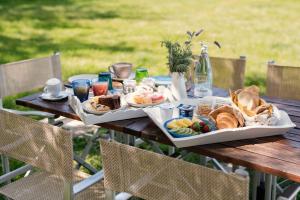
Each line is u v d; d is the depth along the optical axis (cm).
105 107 206
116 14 961
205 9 1013
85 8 1030
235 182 128
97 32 789
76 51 653
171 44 224
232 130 173
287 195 166
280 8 994
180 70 222
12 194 203
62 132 163
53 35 762
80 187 168
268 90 267
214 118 193
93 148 341
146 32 788
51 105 224
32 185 212
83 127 278
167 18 915
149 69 558
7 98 448
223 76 284
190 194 140
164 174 143
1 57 611
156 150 287
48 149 173
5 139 188
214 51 648
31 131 175
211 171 132
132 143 258
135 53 642
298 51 638
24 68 284
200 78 236
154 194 149
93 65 580
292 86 259
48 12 974
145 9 1023
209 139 174
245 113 192
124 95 233
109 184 159
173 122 189
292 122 198
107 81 244
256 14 936
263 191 224
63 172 171
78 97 226
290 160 161
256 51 643
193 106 215
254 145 174
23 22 866
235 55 624
